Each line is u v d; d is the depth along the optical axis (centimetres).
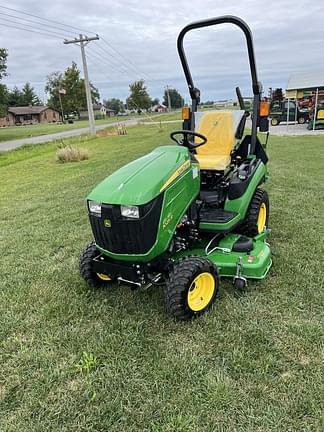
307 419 196
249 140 420
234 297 307
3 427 202
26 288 352
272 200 570
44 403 216
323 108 1962
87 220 559
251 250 325
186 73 414
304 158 973
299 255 377
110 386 225
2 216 627
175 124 3278
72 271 379
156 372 233
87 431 198
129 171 282
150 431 195
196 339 261
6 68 3419
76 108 7125
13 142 2947
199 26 375
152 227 256
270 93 2794
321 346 247
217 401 209
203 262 278
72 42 2666
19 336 279
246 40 369
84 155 1352
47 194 780
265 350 246
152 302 308
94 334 274
